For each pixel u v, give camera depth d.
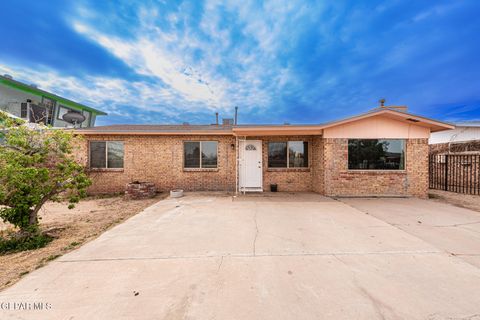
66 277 2.71
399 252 3.41
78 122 11.74
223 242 3.84
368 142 8.12
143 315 2.05
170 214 5.75
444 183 9.48
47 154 4.68
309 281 2.62
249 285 2.54
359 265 3.00
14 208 4.13
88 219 5.46
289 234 4.23
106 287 2.50
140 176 9.34
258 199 7.71
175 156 9.39
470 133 12.15
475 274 2.77
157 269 2.91
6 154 3.98
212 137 9.44
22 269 2.96
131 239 3.99
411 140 8.02
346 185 8.10
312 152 9.31
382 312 2.09
